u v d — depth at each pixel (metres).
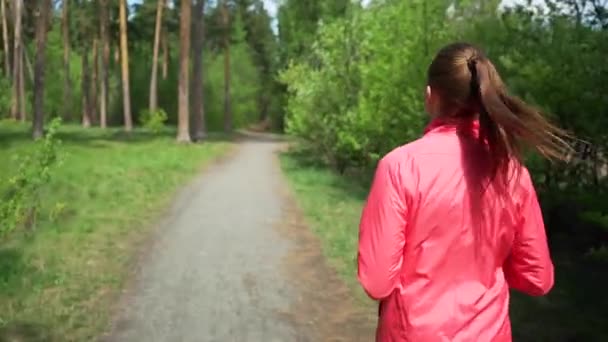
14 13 52.44
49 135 10.37
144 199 15.54
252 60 72.25
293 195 17.44
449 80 1.90
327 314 7.22
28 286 7.84
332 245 10.95
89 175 19.08
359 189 19.25
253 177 21.86
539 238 1.90
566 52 8.81
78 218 12.42
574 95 8.50
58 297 7.50
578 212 10.26
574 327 7.02
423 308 1.82
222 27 60.16
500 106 1.80
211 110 68.50
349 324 6.89
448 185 1.81
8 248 9.66
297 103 25.22
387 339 1.90
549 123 1.87
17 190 9.27
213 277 8.74
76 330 6.41
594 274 9.46
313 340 6.38
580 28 9.10
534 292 1.97
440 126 1.93
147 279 8.52
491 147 1.81
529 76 8.87
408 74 14.71
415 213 1.82
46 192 14.84
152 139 40.69
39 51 34.44
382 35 16.89
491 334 1.82
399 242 1.82
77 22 57.97
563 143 1.83
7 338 6.06
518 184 1.86
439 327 1.80
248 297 7.83
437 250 1.82
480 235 1.82
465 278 1.83
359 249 1.88
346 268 9.30
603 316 7.42
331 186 19.83
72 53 70.50
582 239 11.12
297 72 26.28
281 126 68.69
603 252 9.94
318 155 28.34
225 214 14.05
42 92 34.47
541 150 1.81
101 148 30.78
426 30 14.84
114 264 9.23
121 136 42.41
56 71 70.19
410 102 14.55
